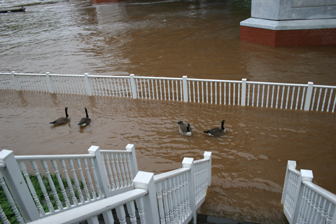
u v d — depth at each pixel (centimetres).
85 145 802
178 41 2355
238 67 1563
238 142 777
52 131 908
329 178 603
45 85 1338
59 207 353
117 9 4722
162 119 957
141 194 218
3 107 1162
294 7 1808
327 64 1488
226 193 559
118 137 842
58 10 5219
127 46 2323
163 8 4469
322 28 1805
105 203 190
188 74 1523
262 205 512
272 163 669
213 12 3741
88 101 1179
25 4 6944
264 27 1953
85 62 1938
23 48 2544
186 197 389
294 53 1739
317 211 312
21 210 304
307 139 771
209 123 907
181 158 712
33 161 312
